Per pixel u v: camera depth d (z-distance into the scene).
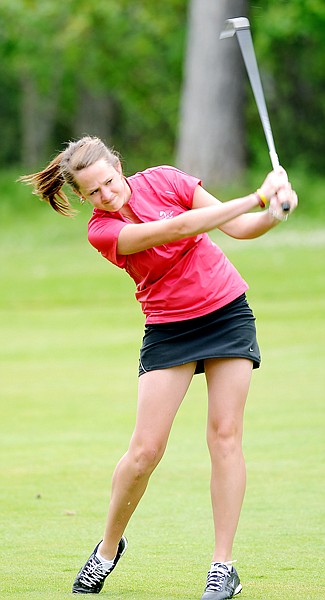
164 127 124.75
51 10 89.75
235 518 12.52
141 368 12.71
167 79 111.31
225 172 77.81
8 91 127.38
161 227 12.02
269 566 13.62
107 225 12.44
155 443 12.46
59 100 122.56
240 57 78.00
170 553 14.49
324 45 100.38
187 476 19.31
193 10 78.00
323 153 107.38
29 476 19.42
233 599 12.14
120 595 12.37
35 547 14.88
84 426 23.86
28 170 90.94
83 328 38.75
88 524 16.17
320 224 65.94
